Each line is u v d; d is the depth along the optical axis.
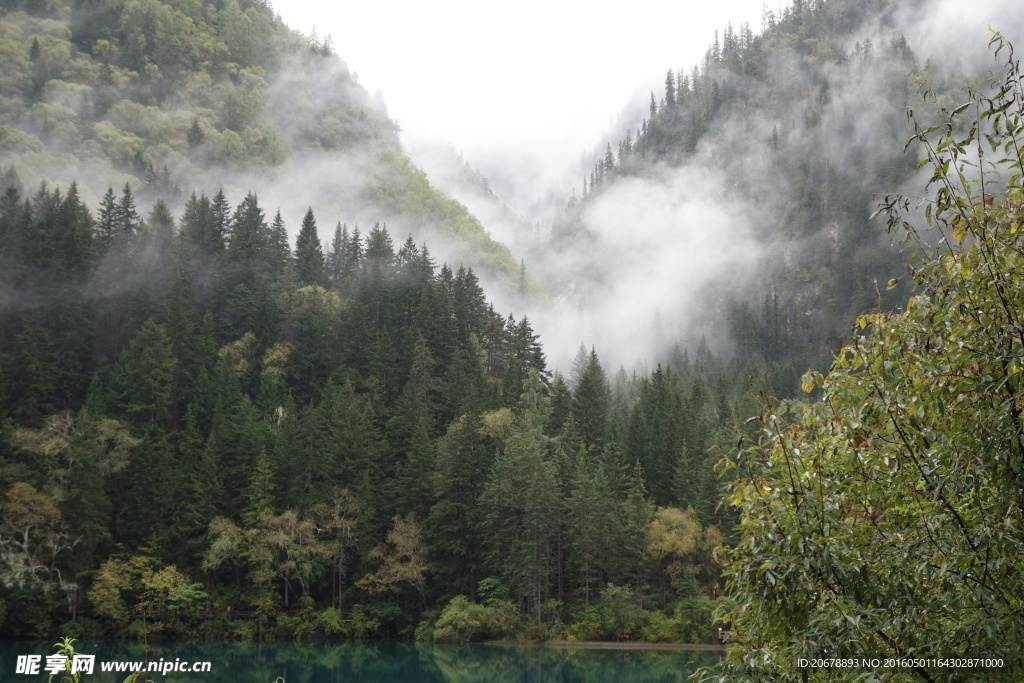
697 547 76.88
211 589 75.94
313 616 76.25
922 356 9.48
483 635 73.06
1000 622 8.52
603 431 97.50
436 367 113.06
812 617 9.22
